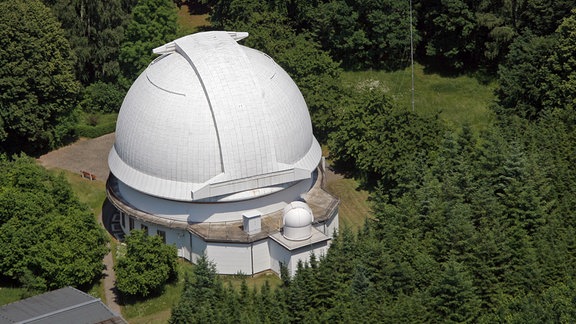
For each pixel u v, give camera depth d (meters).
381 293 96.06
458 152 120.94
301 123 115.94
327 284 96.06
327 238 107.69
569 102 131.25
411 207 107.56
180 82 111.75
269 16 148.00
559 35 135.62
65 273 103.94
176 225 110.75
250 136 108.62
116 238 118.69
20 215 106.56
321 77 138.88
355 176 130.00
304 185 116.38
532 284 98.19
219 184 107.75
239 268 109.38
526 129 126.88
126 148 113.94
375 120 125.81
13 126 133.38
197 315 93.81
